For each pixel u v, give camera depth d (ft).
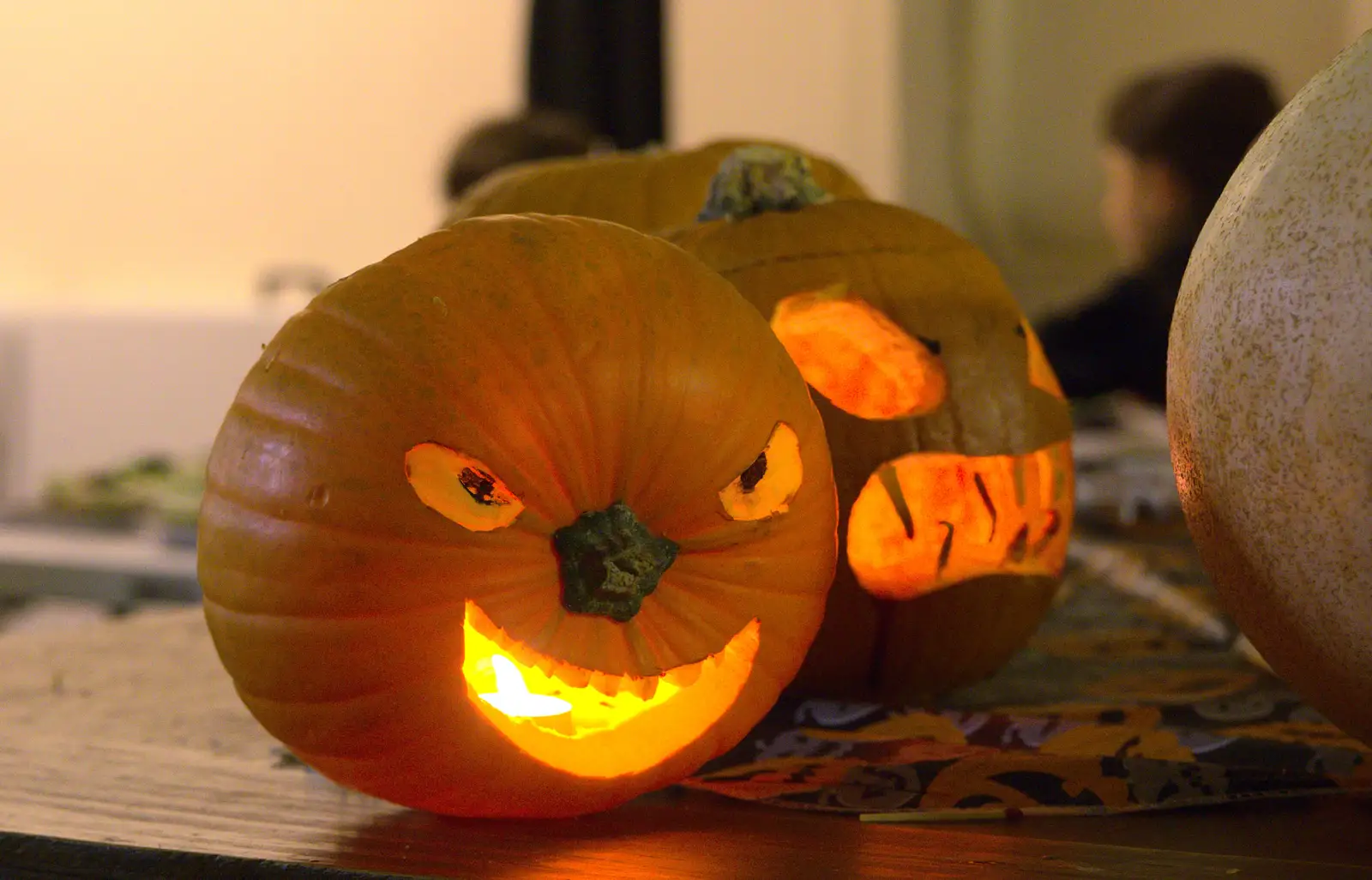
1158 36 13.17
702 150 3.95
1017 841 2.56
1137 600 4.38
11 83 15.16
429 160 14.58
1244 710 3.10
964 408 3.19
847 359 3.20
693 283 2.71
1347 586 2.47
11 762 2.89
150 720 3.15
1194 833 2.60
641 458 2.61
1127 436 9.07
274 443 2.54
